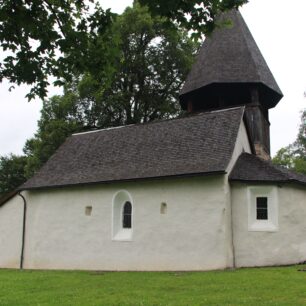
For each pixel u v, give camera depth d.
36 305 10.67
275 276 14.09
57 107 39.50
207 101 27.48
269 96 26.73
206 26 8.33
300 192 18.69
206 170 17.73
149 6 7.99
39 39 8.64
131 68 38.03
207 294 11.48
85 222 20.95
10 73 8.76
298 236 18.08
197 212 18.06
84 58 8.99
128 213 20.31
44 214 22.44
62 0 8.82
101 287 13.38
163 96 40.00
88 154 23.59
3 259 23.45
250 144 22.23
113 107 38.66
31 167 38.72
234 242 17.83
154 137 22.05
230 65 25.81
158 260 18.59
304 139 50.69
